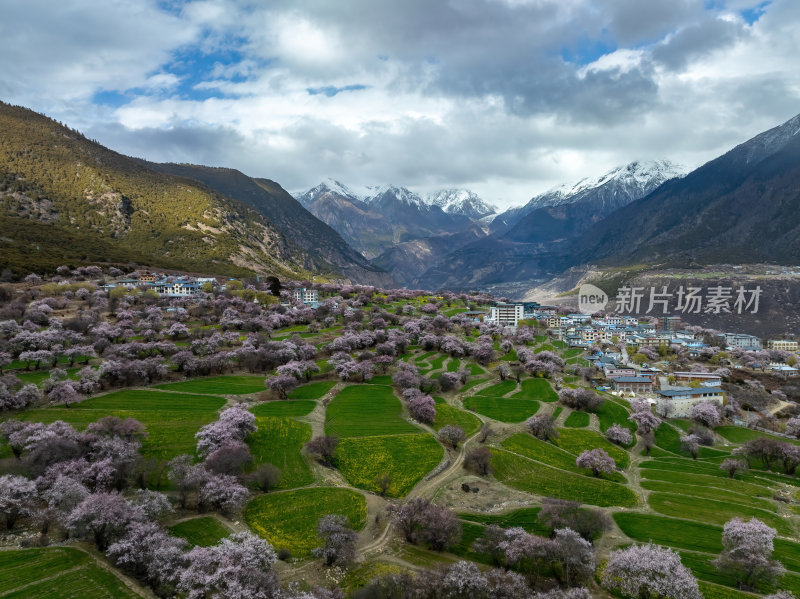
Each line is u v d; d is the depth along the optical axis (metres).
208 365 185.25
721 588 88.44
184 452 121.38
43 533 87.62
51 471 97.75
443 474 132.25
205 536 92.38
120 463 102.81
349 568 89.88
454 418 168.75
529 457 146.88
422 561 93.06
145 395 158.88
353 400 175.38
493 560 94.12
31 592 72.50
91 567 79.31
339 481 121.62
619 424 180.62
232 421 131.12
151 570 75.75
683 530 110.38
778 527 114.31
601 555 98.06
